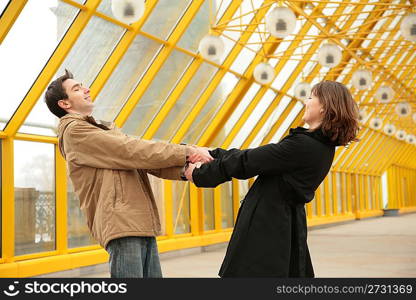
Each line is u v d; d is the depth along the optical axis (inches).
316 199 1087.0
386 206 1752.0
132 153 132.7
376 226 1100.5
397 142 1519.4
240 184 792.3
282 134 813.9
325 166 132.4
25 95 391.9
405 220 1320.1
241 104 655.8
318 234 916.6
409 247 641.0
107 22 406.6
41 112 423.8
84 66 417.7
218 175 131.0
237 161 129.5
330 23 676.1
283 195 129.3
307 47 697.0
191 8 466.6
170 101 517.7
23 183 427.5
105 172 134.0
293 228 131.2
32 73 384.2
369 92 992.9
